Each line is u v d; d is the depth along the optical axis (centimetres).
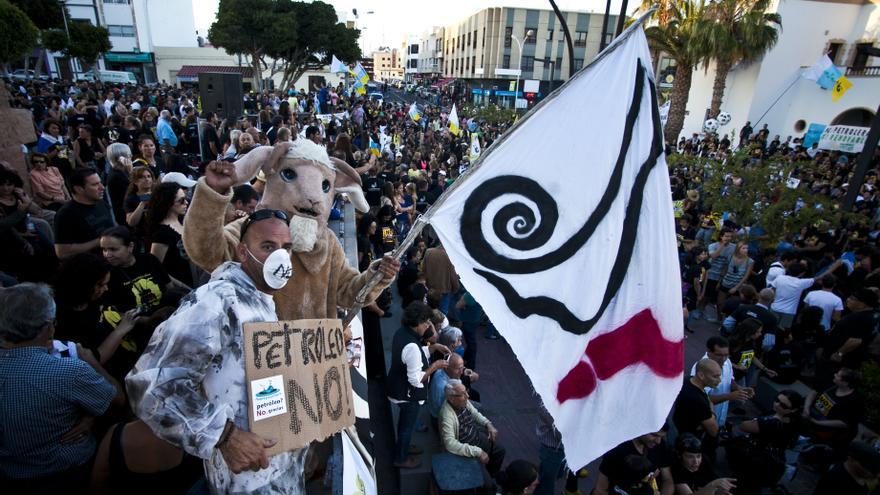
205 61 5556
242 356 181
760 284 961
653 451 436
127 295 336
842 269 886
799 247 1032
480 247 284
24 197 446
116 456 219
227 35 4088
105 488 222
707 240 1144
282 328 200
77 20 4956
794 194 1069
